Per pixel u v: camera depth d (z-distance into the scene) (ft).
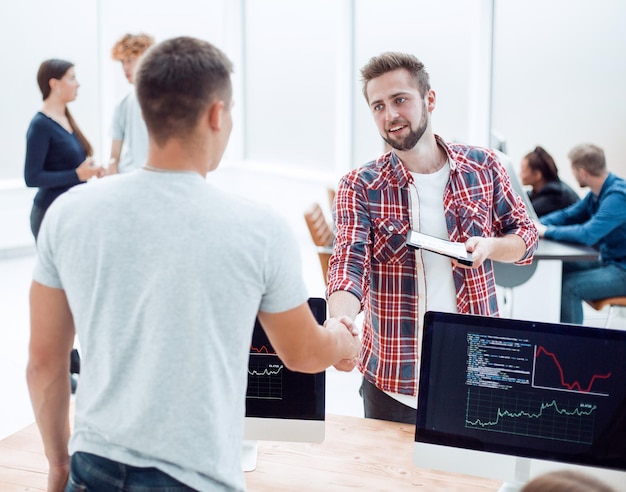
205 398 4.02
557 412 5.36
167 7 23.22
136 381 4.04
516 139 17.28
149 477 4.01
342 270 6.93
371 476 5.96
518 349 5.40
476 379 5.50
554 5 16.14
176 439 4.00
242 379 4.24
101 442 4.10
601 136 15.75
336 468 6.07
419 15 19.19
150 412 4.00
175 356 3.99
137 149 14.93
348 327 5.29
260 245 4.11
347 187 7.30
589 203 13.57
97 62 21.72
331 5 21.31
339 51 21.08
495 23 17.26
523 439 5.43
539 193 14.55
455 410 5.55
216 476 4.09
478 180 7.23
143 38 14.88
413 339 7.19
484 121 17.74
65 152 13.80
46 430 4.73
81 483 4.13
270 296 4.26
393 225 7.15
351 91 21.24
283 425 6.05
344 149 21.52
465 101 18.39
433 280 7.12
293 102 22.95
